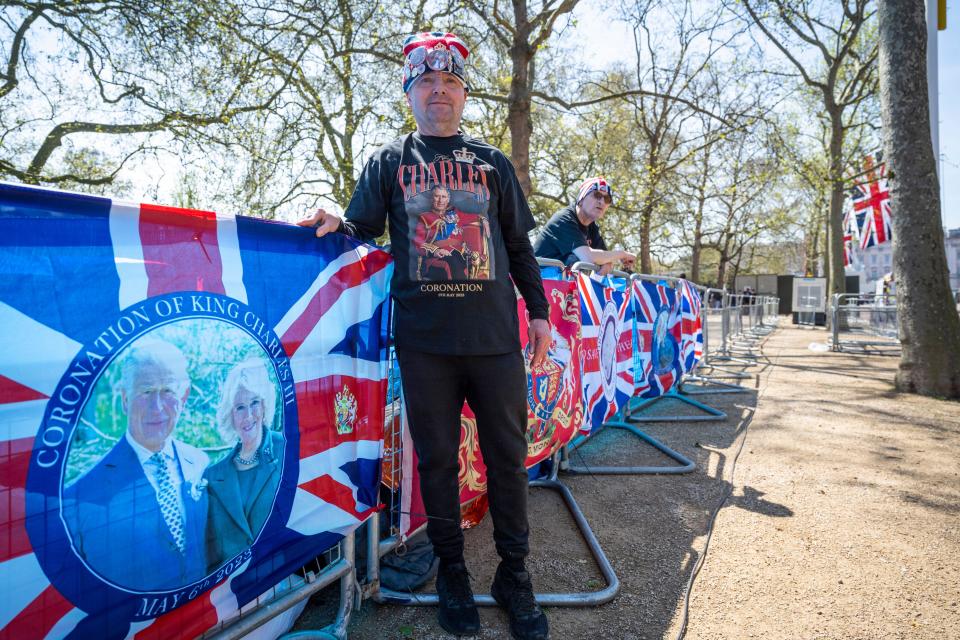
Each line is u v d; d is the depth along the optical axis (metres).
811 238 40.19
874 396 6.18
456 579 1.94
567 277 3.33
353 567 1.88
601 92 15.66
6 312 1.02
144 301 1.24
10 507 1.02
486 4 9.52
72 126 10.25
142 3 9.12
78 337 1.12
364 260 1.90
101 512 1.16
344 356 1.81
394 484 2.12
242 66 9.67
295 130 10.42
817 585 2.22
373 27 10.28
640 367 4.72
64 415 1.10
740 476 3.57
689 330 6.36
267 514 1.54
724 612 2.04
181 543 1.31
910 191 6.18
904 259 6.27
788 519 2.87
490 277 1.85
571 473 3.61
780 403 5.91
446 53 1.87
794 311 21.62
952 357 6.07
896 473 3.59
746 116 12.76
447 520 1.92
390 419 2.12
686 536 2.67
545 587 2.20
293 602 1.63
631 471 3.61
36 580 1.06
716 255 51.00
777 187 25.41
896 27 6.13
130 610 1.22
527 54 8.92
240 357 1.46
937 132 6.93
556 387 3.10
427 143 1.93
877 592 2.17
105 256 1.17
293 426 1.62
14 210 1.02
